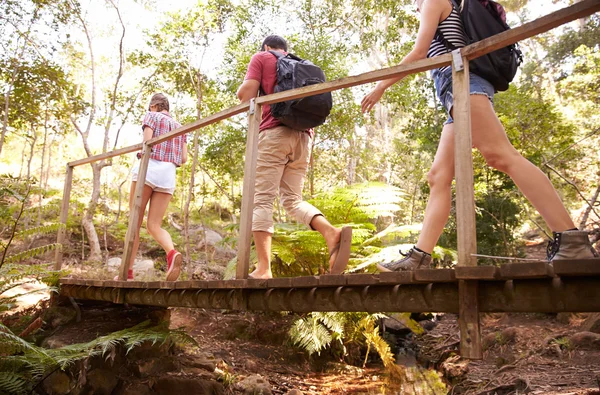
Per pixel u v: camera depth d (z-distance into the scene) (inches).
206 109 334.6
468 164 68.8
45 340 152.9
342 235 100.7
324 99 108.6
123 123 362.0
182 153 164.2
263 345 208.2
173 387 141.7
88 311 174.1
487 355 201.8
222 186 397.4
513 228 322.3
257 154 106.9
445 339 243.1
